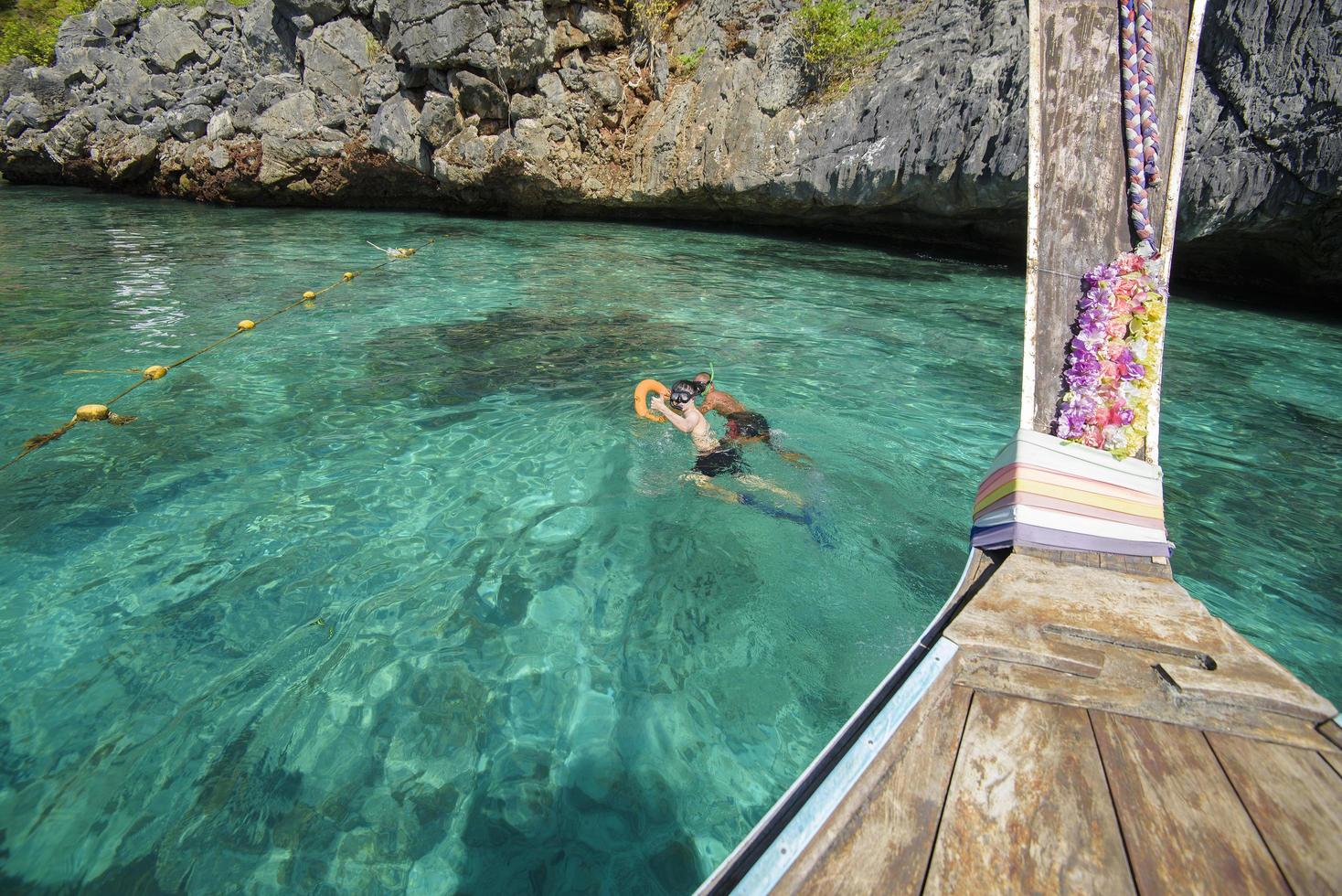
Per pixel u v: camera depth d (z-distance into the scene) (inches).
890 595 143.2
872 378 270.8
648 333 322.0
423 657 126.0
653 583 146.2
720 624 134.8
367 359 278.1
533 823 96.7
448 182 697.0
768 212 641.0
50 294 370.9
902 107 503.8
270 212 742.5
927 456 205.6
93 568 148.9
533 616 136.9
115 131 846.5
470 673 122.8
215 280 414.3
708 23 645.9
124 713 113.0
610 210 729.0
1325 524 176.7
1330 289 422.9
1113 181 123.3
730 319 350.6
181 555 153.9
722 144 608.1
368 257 495.2
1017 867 58.2
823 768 71.2
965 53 482.9
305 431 215.2
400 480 186.9
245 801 98.9
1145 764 68.5
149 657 124.8
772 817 66.8
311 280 418.9
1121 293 117.4
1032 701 77.2
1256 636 135.2
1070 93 124.0
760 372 272.8
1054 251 124.8
